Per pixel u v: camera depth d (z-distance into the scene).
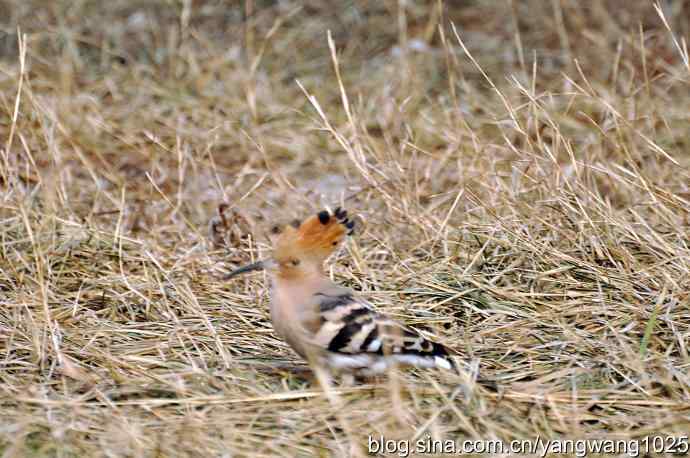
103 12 18.11
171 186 13.69
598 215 11.27
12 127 11.66
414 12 18.75
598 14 18.14
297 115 15.73
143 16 18.16
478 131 14.81
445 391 8.50
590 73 17.02
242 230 12.30
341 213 8.69
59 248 11.27
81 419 8.14
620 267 10.66
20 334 9.55
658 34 17.48
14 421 8.05
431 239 11.51
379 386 8.48
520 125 12.85
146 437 7.89
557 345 9.37
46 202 11.82
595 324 9.79
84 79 16.50
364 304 8.60
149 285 10.54
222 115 15.77
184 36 17.09
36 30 17.41
